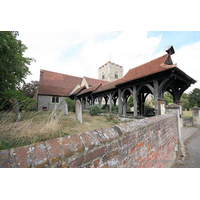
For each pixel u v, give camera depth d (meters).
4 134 3.03
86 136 1.02
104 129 1.24
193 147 4.70
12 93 6.28
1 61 4.21
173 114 3.83
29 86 22.11
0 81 5.29
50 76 25.11
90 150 0.96
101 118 10.09
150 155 1.97
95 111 11.72
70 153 0.83
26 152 0.71
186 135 5.98
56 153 0.77
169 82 6.51
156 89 6.63
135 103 8.26
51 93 19.02
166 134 2.93
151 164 1.99
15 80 5.91
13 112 5.47
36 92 19.77
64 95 20.28
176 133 3.99
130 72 9.80
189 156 3.92
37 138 3.20
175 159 3.64
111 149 1.15
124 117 9.03
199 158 3.76
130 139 1.44
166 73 6.10
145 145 1.81
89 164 0.95
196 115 7.98
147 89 10.34
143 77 7.01
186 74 6.59
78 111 7.71
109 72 33.25
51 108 18.02
